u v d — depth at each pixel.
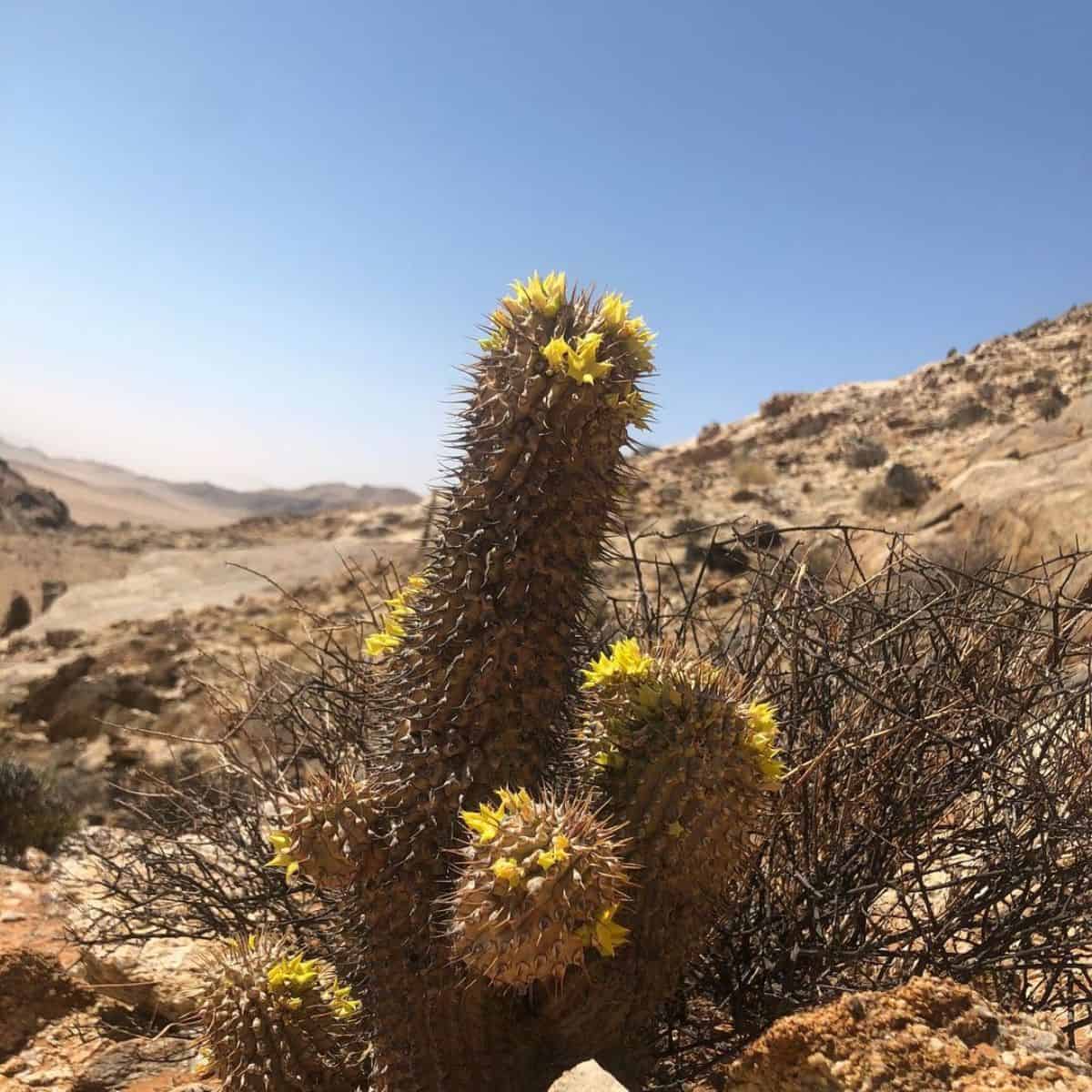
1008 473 11.09
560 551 2.09
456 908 1.81
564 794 1.97
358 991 2.34
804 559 3.36
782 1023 1.81
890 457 29.30
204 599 21.05
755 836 2.68
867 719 2.88
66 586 34.84
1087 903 2.42
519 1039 2.13
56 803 7.25
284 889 3.31
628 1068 2.16
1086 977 2.54
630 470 2.18
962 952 2.72
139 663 14.77
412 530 29.72
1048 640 3.08
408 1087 2.11
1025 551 9.01
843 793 2.69
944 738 2.59
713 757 2.01
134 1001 3.72
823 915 2.61
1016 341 49.09
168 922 3.62
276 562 24.55
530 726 2.11
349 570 3.98
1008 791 2.74
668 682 2.14
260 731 4.25
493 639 2.05
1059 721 2.66
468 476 2.13
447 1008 2.08
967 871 2.94
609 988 2.06
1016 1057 1.69
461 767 2.07
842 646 2.84
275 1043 2.29
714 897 2.11
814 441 36.75
